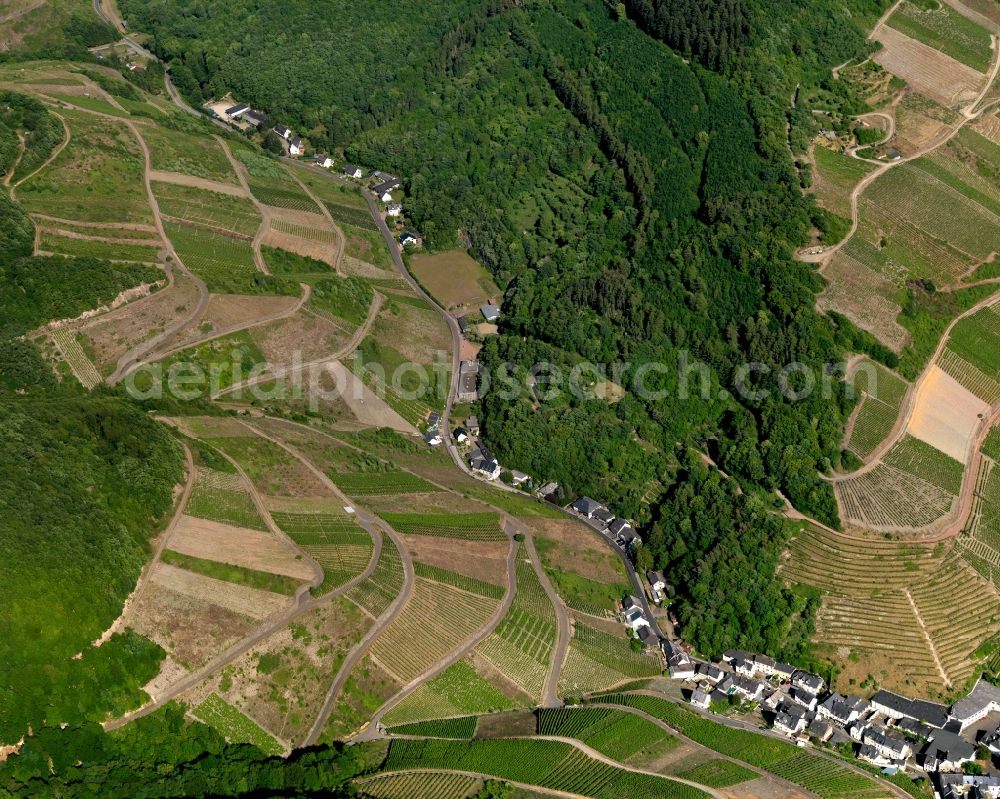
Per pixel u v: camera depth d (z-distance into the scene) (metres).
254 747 190.00
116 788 176.00
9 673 181.00
